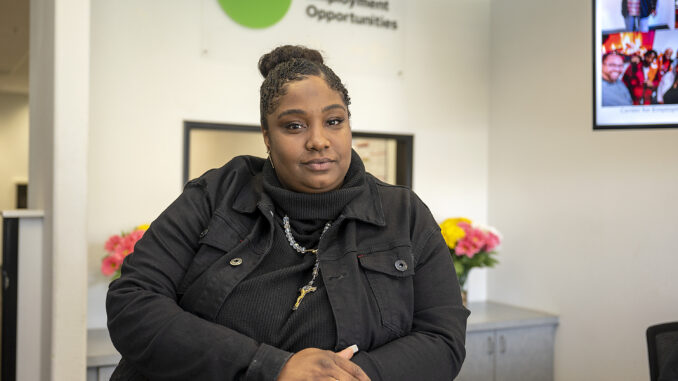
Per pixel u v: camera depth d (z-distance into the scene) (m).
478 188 3.96
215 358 0.92
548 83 3.50
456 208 3.89
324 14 3.52
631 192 2.99
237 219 1.10
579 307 3.27
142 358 0.96
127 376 1.04
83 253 2.18
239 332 1.00
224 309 1.02
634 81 2.20
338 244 1.07
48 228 2.26
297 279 1.04
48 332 2.22
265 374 0.89
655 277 2.87
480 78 3.98
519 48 3.73
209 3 3.27
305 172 1.04
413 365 0.97
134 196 3.12
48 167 2.30
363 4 3.63
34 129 3.03
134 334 0.97
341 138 1.05
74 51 2.18
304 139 1.04
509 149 3.80
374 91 3.67
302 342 0.98
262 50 3.38
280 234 1.08
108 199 3.07
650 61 2.16
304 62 1.06
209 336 0.94
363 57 3.64
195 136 3.47
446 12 3.88
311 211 1.07
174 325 0.95
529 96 3.64
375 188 1.15
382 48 3.69
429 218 1.15
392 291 1.04
